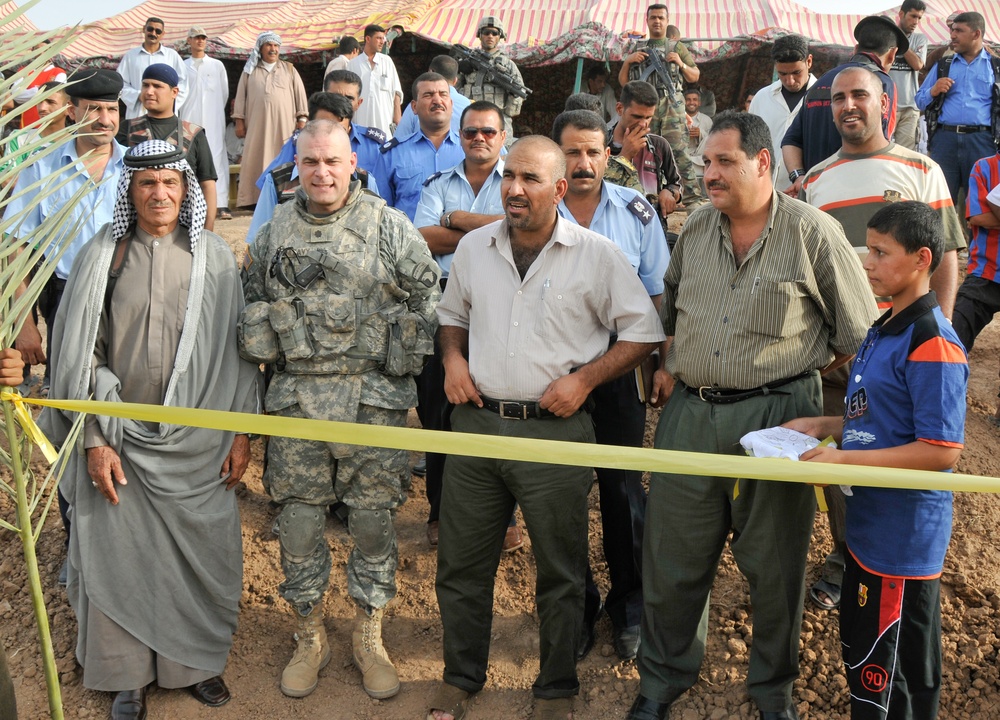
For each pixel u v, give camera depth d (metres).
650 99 4.39
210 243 3.42
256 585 4.24
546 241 3.18
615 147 4.64
